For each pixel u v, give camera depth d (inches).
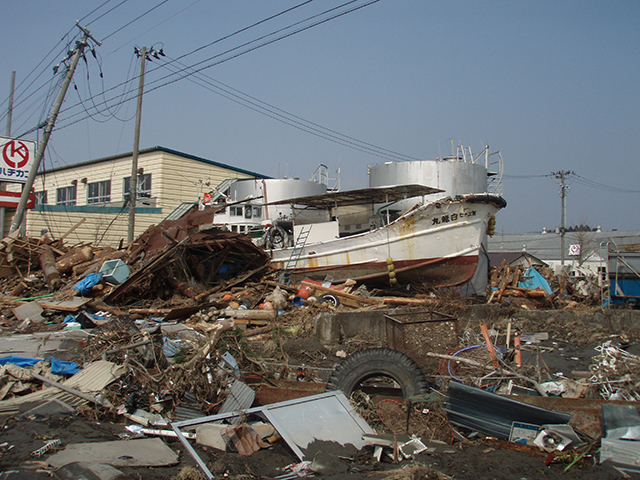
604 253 1443.2
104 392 222.4
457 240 609.3
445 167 873.5
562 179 1509.6
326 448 177.5
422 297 597.3
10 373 245.1
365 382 245.4
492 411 195.8
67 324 433.1
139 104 824.3
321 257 685.9
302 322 445.1
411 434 199.8
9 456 164.1
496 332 400.5
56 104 691.4
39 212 943.7
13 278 680.4
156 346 265.4
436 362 289.4
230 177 1219.9
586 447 176.4
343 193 674.2
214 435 182.2
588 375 289.1
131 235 810.2
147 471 159.2
